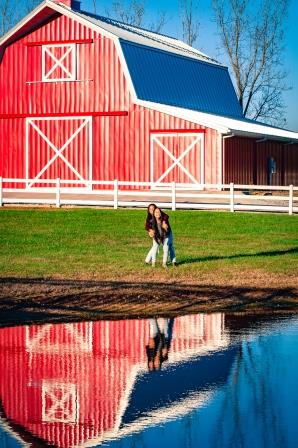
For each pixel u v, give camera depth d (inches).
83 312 715.4
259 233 1236.5
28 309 724.7
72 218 1370.6
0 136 1840.6
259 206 1450.5
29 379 509.4
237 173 1764.3
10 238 1174.3
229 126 1723.7
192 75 2060.8
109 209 1478.8
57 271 909.8
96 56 1775.3
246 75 2891.2
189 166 1707.7
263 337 623.8
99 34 1771.7
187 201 1587.1
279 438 411.2
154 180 1736.0
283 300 776.9
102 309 728.3
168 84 1914.4
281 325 667.4
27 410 451.5
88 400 469.4
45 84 1809.8
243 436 413.7
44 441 408.5
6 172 1836.9
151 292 803.4
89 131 1775.3
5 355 565.9
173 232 1243.2
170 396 474.6
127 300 767.1
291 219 1366.9
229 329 651.5
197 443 406.0
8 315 700.7
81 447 402.6
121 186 1759.4
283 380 505.4
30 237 1184.2
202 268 940.6
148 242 1152.8
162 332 641.6
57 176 1802.4
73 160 1790.1
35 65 1815.9
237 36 2866.6
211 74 2186.3
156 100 1829.5
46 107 1807.3
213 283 854.5
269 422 432.5
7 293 786.2
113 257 1016.9
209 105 2111.2
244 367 535.5
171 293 800.9
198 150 1697.8
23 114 1820.9
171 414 446.0
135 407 456.1
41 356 565.9
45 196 1715.1
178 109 1817.2
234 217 1381.6
